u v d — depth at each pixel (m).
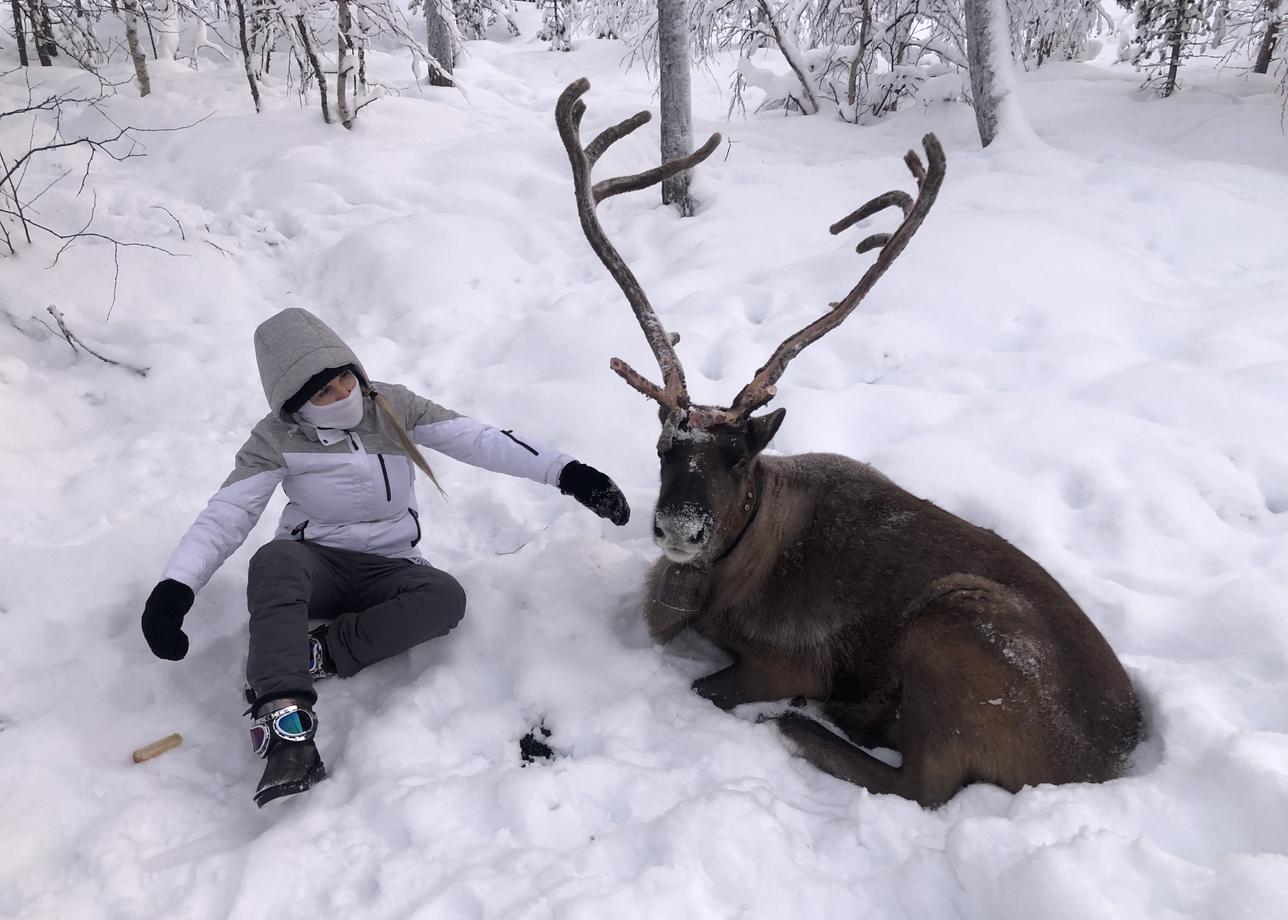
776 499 3.23
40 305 5.76
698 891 2.30
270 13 9.07
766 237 7.04
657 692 3.24
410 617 3.12
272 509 4.21
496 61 16.31
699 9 11.33
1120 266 6.02
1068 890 2.06
